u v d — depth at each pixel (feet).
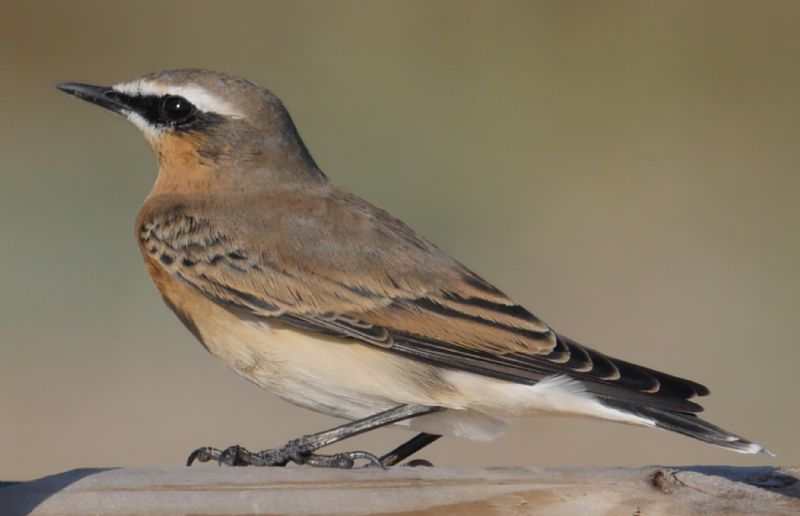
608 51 79.05
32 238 63.31
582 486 25.73
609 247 67.21
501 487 25.62
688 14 78.54
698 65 78.64
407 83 77.20
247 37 78.84
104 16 79.00
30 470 49.78
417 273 32.89
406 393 32.35
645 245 67.41
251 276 33.19
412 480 25.70
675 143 75.87
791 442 53.26
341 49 78.28
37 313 58.49
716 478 26.17
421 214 70.03
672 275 64.80
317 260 33.19
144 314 58.85
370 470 25.68
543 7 78.38
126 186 67.77
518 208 70.64
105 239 63.67
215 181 35.45
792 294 63.31
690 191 72.23
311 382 33.04
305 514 25.31
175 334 57.72
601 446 51.21
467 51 78.54
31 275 60.64
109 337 57.21
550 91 77.61
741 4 79.51
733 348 59.16
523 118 76.33
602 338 59.62
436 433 32.89
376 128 74.84
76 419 52.44
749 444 28.66
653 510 25.45
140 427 52.24
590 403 30.35
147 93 35.83
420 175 72.54
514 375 31.24
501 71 78.07
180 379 54.95
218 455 32.37
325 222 34.06
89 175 68.64
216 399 53.83
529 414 31.58
